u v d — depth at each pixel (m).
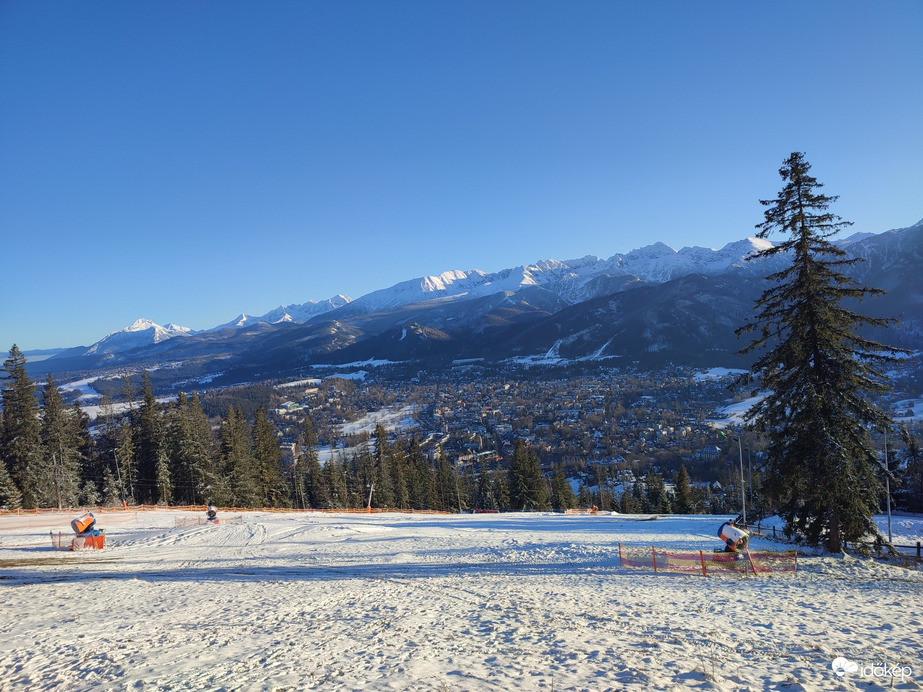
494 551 31.62
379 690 9.58
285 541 37.00
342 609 16.86
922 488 57.72
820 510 25.83
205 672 10.78
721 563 24.67
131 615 16.00
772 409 26.55
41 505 63.09
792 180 25.44
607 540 35.81
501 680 10.02
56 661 11.74
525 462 88.94
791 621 14.85
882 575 22.55
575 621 14.85
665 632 13.56
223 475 73.19
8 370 62.84
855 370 24.70
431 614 15.98
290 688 9.81
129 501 70.94
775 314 26.53
